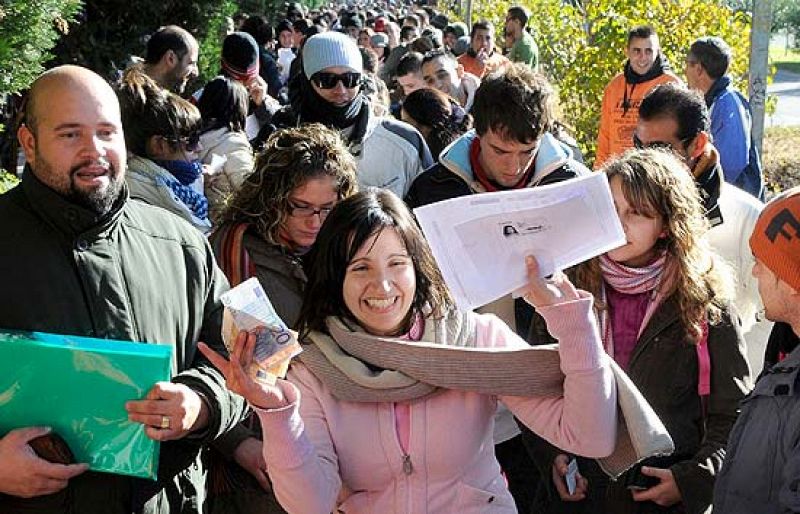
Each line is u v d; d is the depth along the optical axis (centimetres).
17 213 303
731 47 1096
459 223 274
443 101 661
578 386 277
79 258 304
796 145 1551
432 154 656
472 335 305
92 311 303
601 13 1103
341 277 297
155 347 290
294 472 271
